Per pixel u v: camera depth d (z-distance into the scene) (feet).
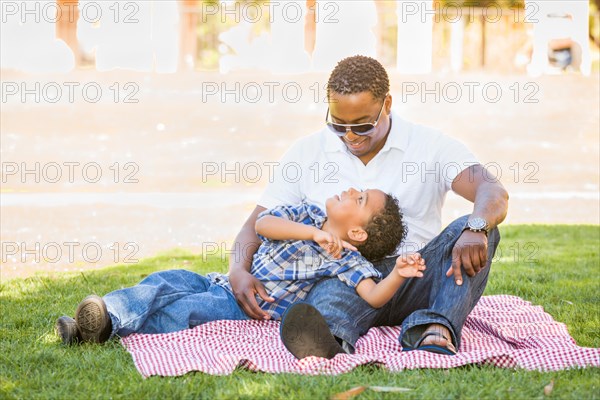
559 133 42.80
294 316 10.66
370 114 12.35
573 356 10.75
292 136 41.09
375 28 52.31
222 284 13.10
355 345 11.64
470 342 12.06
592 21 58.75
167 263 19.83
